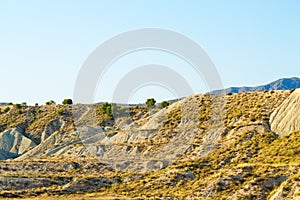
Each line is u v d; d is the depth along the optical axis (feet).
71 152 387.34
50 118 566.36
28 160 375.86
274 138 326.85
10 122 581.12
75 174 336.08
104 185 307.78
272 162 285.23
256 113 367.66
